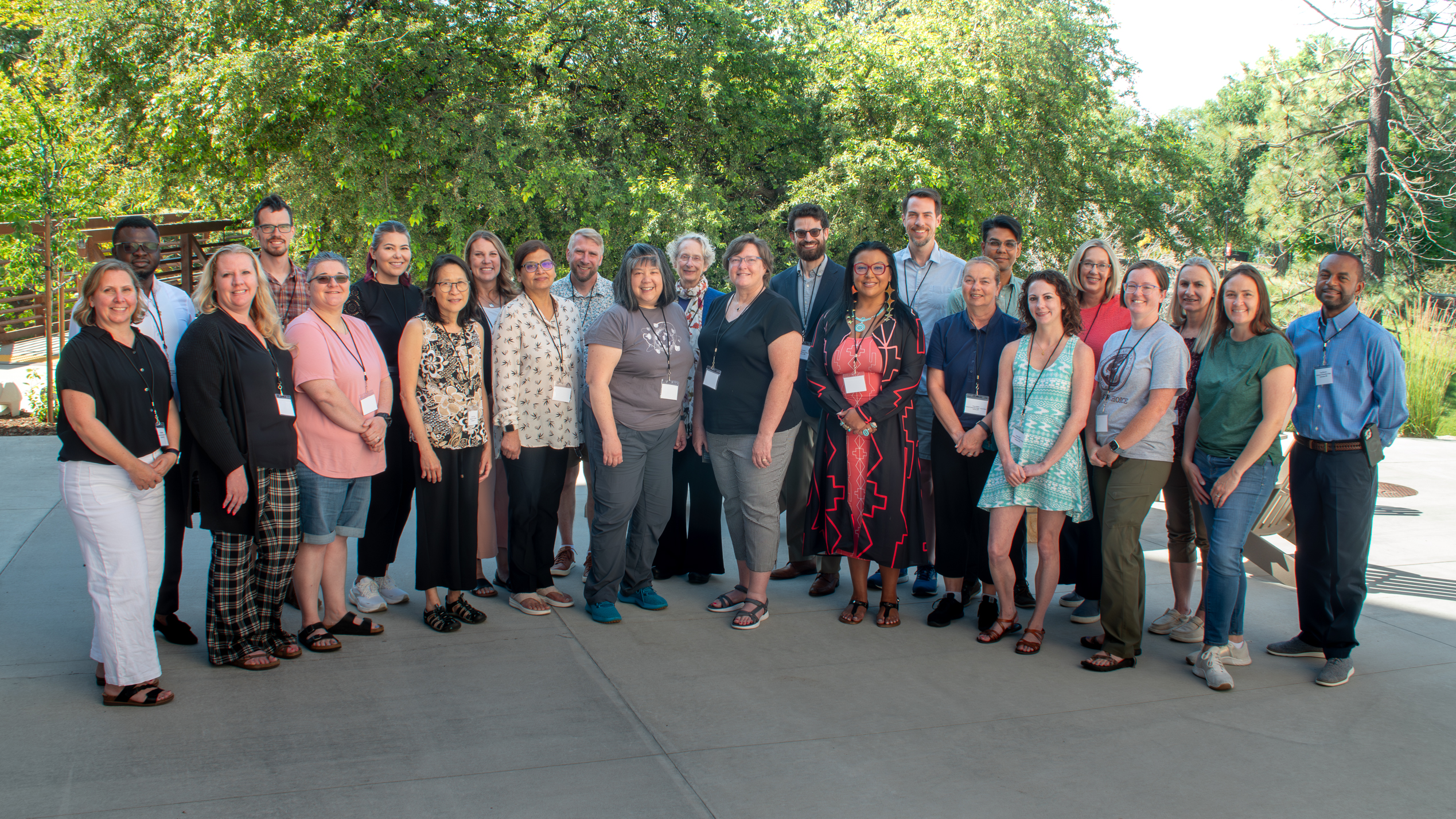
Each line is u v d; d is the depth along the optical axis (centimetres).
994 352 429
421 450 394
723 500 462
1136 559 381
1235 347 379
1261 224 2061
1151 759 305
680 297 497
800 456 499
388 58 1080
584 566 523
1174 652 408
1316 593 388
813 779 288
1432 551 573
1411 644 416
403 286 440
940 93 1323
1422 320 1280
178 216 1320
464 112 1184
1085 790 285
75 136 1036
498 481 475
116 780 274
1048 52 1465
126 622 320
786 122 1409
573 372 429
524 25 1226
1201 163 1786
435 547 402
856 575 440
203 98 1047
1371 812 274
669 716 332
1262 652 409
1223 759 306
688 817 264
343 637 400
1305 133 1944
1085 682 372
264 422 347
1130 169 1708
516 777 285
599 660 384
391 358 427
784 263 1341
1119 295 438
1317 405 383
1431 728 331
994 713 340
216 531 349
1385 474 827
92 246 958
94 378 310
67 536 542
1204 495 387
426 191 1155
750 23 1375
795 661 389
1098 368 405
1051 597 406
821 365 436
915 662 391
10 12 1523
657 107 1300
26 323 1418
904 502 426
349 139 1107
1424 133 1886
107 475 316
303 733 309
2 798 262
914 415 438
